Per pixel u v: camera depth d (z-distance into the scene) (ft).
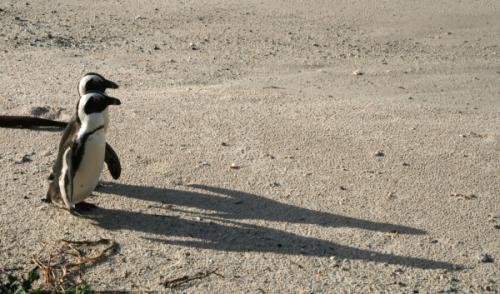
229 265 14.12
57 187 15.12
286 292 13.61
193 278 13.79
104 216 15.25
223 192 16.12
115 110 19.29
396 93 21.76
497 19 29.48
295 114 19.65
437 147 18.24
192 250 14.44
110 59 23.22
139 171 16.71
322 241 14.76
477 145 18.39
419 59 24.79
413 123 19.49
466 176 17.01
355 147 18.07
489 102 21.43
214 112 19.49
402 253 14.53
